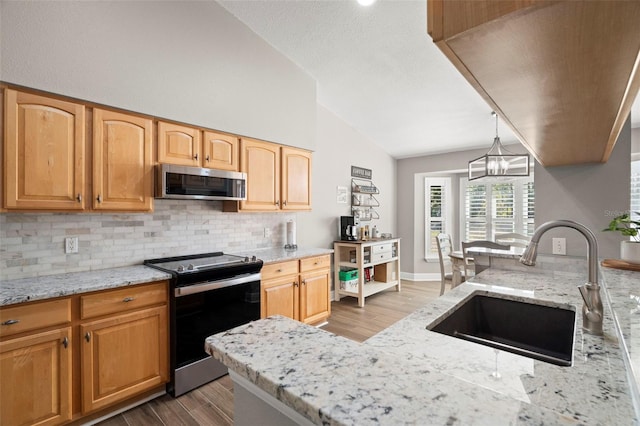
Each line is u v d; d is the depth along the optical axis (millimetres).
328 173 4520
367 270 4965
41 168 1883
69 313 1809
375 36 2842
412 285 5422
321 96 4020
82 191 2035
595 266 1037
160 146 2414
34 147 1862
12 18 1781
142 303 2092
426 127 4504
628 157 1939
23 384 1658
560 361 1186
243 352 638
